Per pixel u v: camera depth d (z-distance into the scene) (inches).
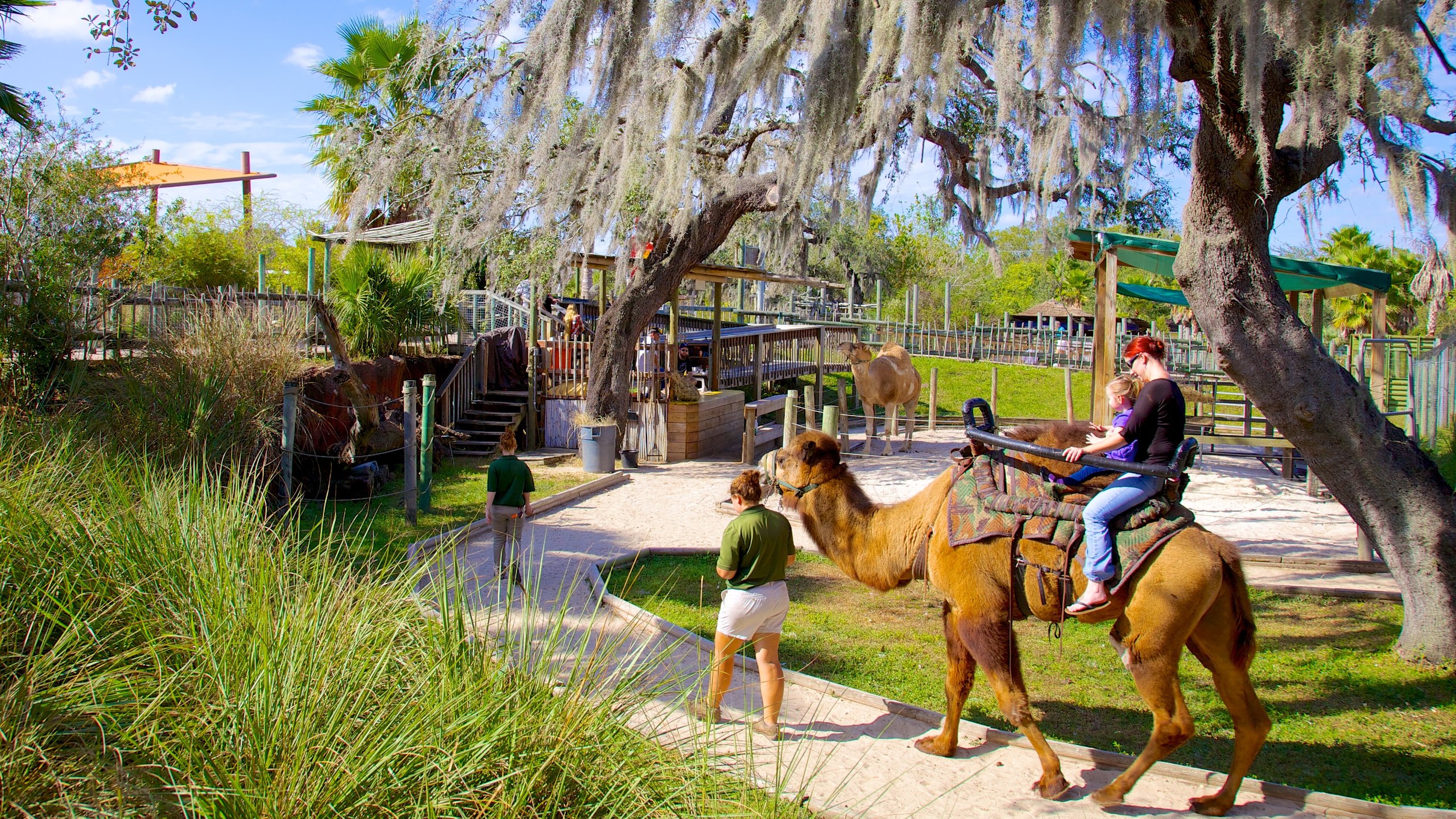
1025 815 172.6
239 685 130.0
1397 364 737.6
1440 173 247.6
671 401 680.4
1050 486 187.5
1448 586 253.0
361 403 500.1
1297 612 310.7
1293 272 472.1
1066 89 335.3
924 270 1895.9
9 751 115.8
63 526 173.8
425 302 667.4
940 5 297.7
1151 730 215.9
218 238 919.7
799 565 368.5
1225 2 231.0
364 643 143.4
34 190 418.9
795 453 216.8
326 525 385.4
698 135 453.1
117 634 146.0
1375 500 259.3
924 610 309.1
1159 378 181.0
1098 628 295.6
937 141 518.3
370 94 564.1
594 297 1131.3
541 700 136.9
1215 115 259.1
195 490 197.2
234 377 412.5
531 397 699.4
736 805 136.5
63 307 400.8
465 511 446.6
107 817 109.1
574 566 353.1
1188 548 170.6
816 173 353.4
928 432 866.8
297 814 112.0
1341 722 220.7
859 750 198.1
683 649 253.8
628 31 372.8
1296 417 258.4
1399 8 221.9
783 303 1552.7
